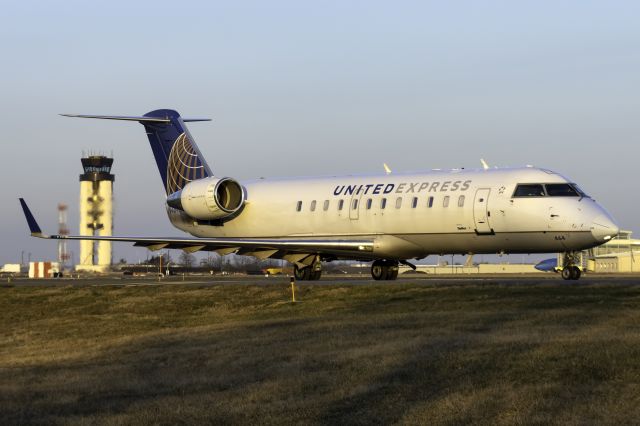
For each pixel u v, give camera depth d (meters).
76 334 38.03
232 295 44.19
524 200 44.47
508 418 15.97
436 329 26.81
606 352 20.06
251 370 22.98
